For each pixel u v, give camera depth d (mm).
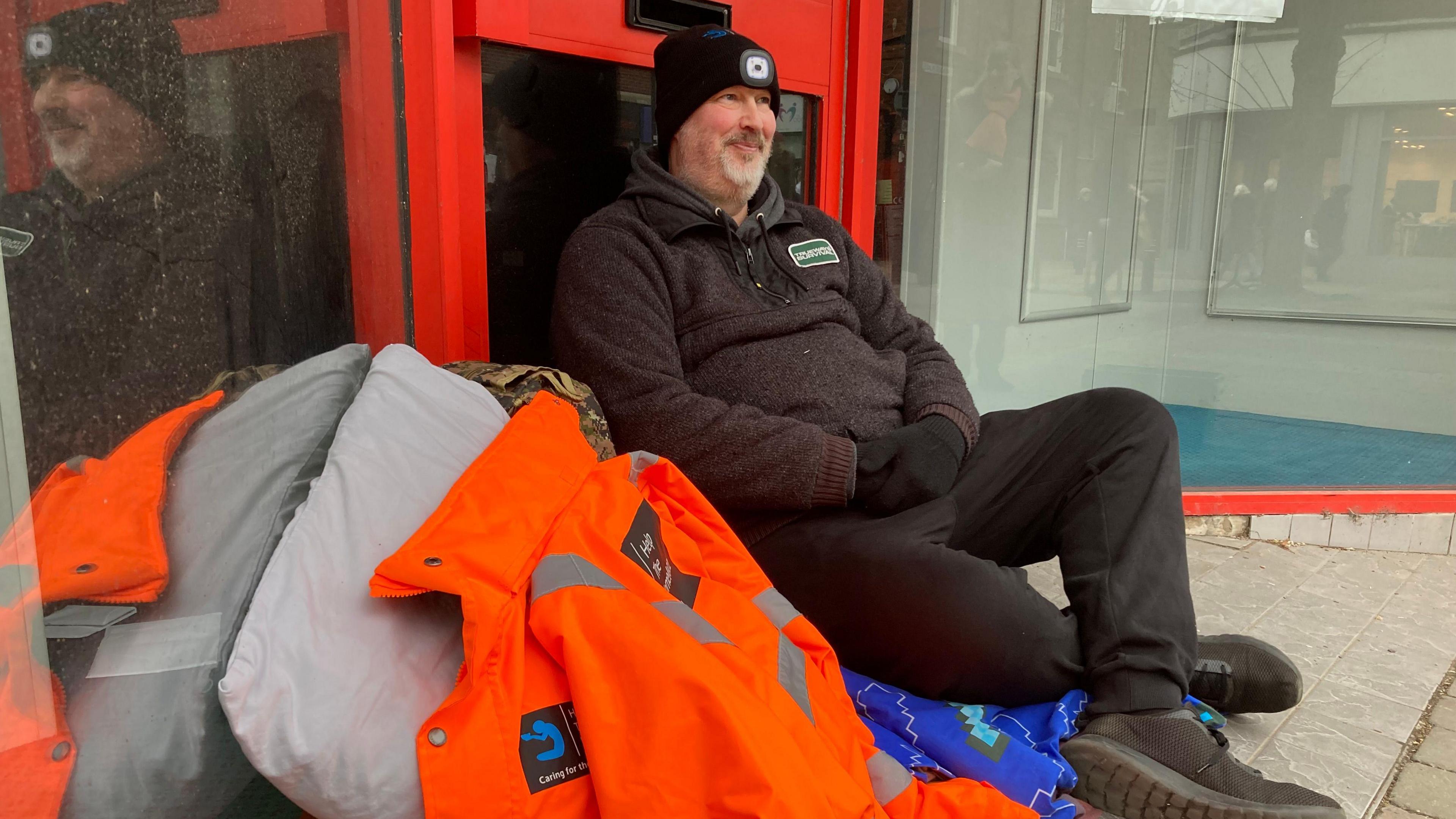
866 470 1564
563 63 1917
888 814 1169
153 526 781
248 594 882
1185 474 3119
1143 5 3244
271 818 914
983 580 1406
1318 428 3652
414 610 916
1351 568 2650
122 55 774
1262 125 3553
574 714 908
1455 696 1853
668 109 1883
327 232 1318
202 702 791
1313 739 1672
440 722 838
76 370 705
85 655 702
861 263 2055
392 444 1068
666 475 1383
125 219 776
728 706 850
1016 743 1325
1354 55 3479
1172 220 3555
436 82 1664
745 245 1865
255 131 1063
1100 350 3521
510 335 1903
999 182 3061
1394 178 3533
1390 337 3613
